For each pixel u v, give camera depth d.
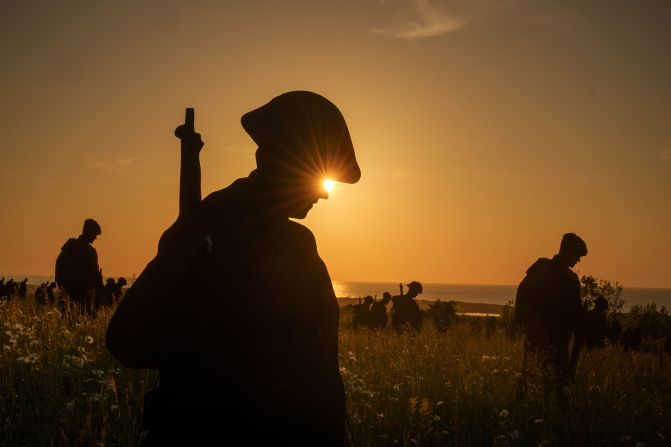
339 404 2.19
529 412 7.36
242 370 2.09
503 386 8.60
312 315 2.21
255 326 2.11
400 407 7.04
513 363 10.38
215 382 2.08
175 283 2.11
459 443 6.36
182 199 2.35
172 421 2.09
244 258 2.15
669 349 18.55
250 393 2.08
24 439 5.14
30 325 8.50
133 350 2.08
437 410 7.46
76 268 11.65
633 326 23.97
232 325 2.10
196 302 2.10
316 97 2.30
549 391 8.23
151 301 2.09
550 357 8.76
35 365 6.53
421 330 18.33
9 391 5.78
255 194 2.23
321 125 2.25
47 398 5.71
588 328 9.09
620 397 8.20
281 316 2.14
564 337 9.04
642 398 8.49
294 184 2.24
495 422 7.05
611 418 7.39
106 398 5.64
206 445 2.06
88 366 6.77
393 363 9.74
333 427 2.14
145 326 2.08
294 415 2.09
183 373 2.10
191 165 2.38
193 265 2.10
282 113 2.25
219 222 2.18
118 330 2.08
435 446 6.15
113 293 14.08
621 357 12.84
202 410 2.07
